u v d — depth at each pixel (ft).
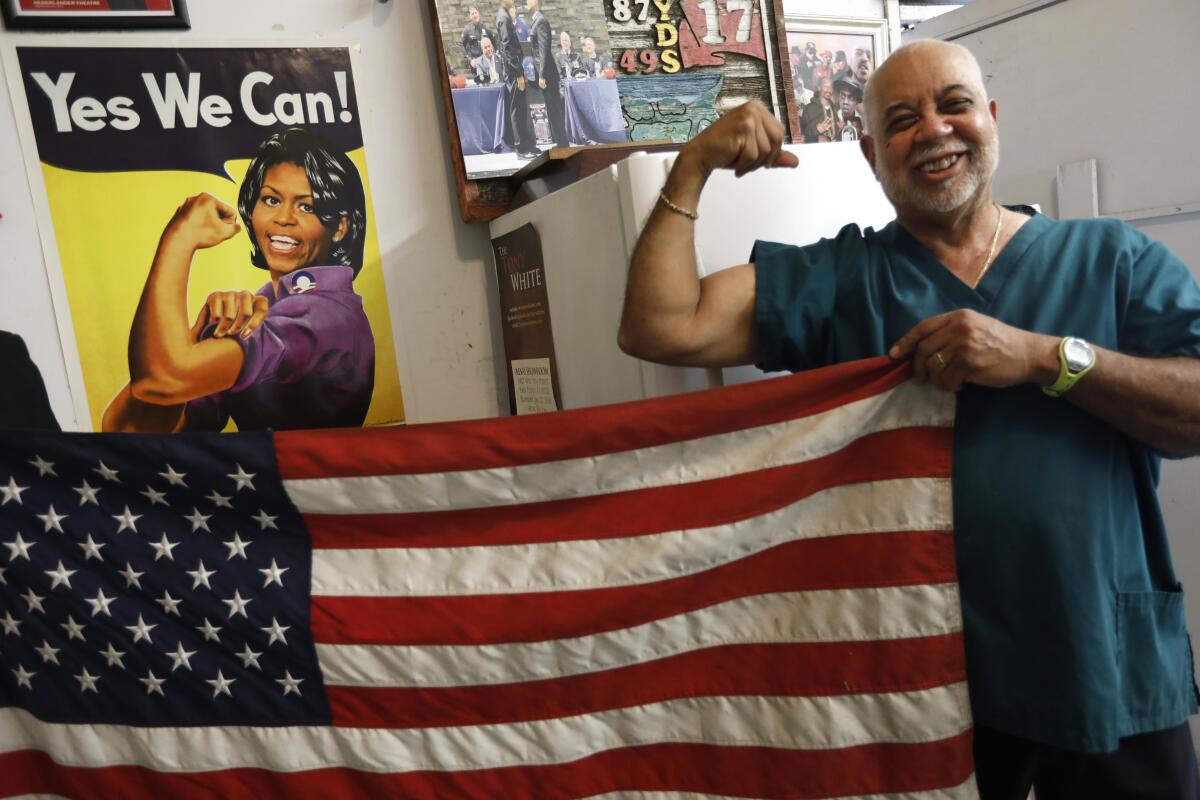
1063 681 3.59
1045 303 3.85
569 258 5.53
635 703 4.05
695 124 7.25
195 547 4.13
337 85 6.27
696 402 3.96
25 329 5.61
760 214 5.07
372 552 4.11
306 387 6.26
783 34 7.56
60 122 5.60
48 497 4.11
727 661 4.03
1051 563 3.63
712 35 7.30
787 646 3.98
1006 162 7.42
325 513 4.09
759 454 3.98
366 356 6.43
